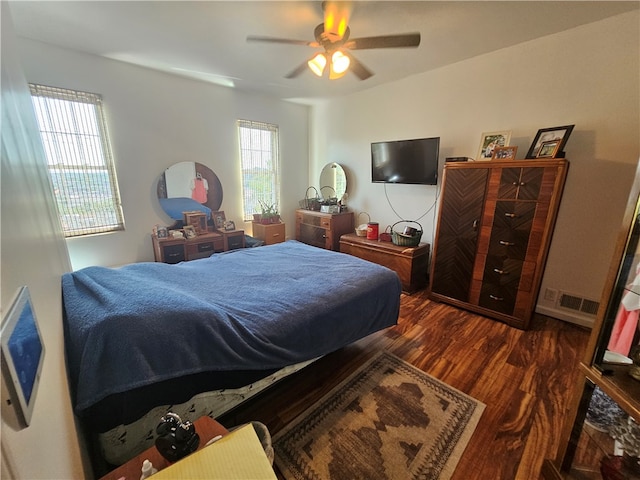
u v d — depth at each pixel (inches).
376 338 88.7
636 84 79.0
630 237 36.0
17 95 33.6
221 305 58.5
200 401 48.3
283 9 75.7
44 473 18.7
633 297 37.8
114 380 37.8
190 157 137.9
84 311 42.3
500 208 92.8
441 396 65.0
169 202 133.6
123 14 77.7
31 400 16.9
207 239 133.5
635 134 80.8
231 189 156.2
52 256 40.9
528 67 96.1
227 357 47.8
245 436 28.0
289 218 185.9
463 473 48.5
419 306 110.8
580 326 94.9
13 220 21.0
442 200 106.8
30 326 19.7
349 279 75.2
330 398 64.4
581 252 93.1
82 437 37.9
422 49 100.7
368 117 149.8
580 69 86.7
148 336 41.2
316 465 49.6
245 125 154.9
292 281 73.4
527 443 53.6
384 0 71.6
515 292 93.4
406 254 120.8
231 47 97.9
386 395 65.3
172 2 72.4
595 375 40.0
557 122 93.0
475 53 104.2
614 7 75.4
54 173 103.3
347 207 168.2
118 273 60.9
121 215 121.6
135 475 30.6
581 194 91.0
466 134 115.1
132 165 121.3
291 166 180.7
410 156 127.1
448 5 74.0
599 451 43.1
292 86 142.7
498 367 74.9
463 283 105.7
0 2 29.4
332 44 75.2
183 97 131.3
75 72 102.9
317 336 61.7
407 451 52.1
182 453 29.8
